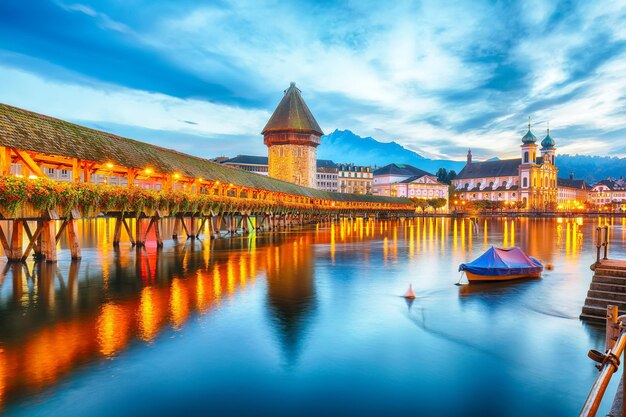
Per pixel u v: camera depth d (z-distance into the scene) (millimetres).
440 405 9172
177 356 11516
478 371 10922
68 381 9898
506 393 9750
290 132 109062
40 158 29812
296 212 83750
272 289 20438
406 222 109500
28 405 8805
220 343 12586
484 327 14695
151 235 53344
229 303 17422
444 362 11477
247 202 57000
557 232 70000
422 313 16438
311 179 112438
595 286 15914
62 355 11438
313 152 113625
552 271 26984
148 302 17312
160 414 8586
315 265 28906
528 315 16266
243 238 51750
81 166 29734
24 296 18156
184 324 14367
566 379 10523
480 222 113688
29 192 21828
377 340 13148
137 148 38156
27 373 10297
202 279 22688
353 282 22672
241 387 9805
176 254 33812
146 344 12375
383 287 21391
